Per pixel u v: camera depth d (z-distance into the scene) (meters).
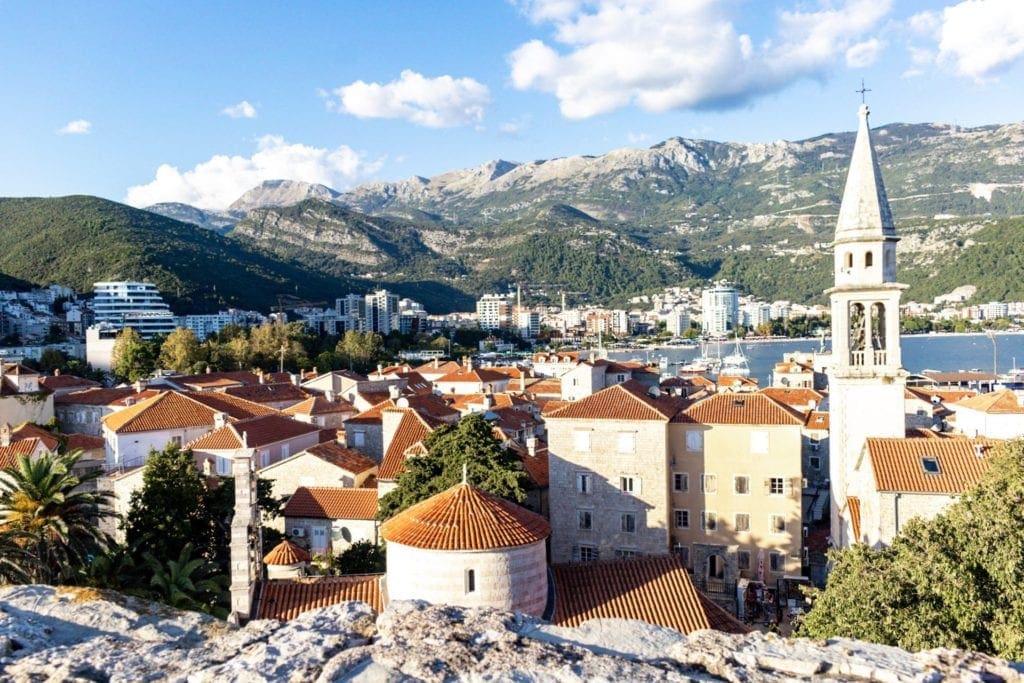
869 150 57.41
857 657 12.45
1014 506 29.80
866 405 57.22
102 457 86.88
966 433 93.31
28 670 12.18
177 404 88.69
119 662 12.29
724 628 35.09
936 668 12.11
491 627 13.10
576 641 13.48
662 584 36.84
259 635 13.19
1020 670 12.19
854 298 57.34
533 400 137.25
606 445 64.31
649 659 12.69
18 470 48.66
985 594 28.30
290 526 63.84
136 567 46.41
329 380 144.38
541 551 33.59
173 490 53.09
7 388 102.88
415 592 31.97
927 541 30.28
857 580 30.23
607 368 132.25
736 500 65.88
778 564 65.06
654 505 63.31
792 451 64.69
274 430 80.56
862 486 54.44
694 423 66.69
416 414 77.75
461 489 35.19
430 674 11.09
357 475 70.44
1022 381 179.25
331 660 11.53
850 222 57.31
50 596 17.06
